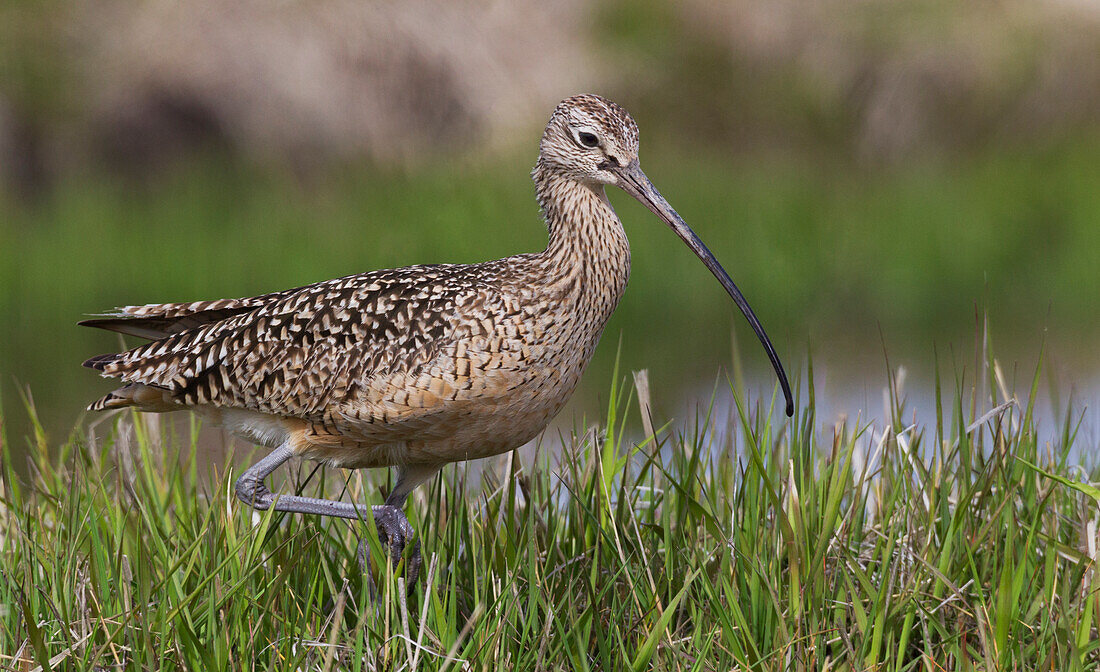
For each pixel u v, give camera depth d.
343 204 31.25
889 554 8.62
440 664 7.98
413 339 9.20
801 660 8.11
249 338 9.68
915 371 20.78
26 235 28.84
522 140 35.41
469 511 10.62
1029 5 39.31
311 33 34.97
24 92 32.06
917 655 8.87
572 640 8.23
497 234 28.69
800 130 37.88
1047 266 27.84
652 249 27.86
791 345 23.38
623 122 9.91
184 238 28.75
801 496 9.04
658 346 23.56
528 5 39.34
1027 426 9.88
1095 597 8.13
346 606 9.24
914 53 37.69
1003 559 8.79
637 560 9.45
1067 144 35.41
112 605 8.57
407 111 35.56
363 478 8.72
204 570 8.53
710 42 39.59
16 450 16.42
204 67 33.44
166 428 12.43
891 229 29.38
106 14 34.19
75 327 24.94
